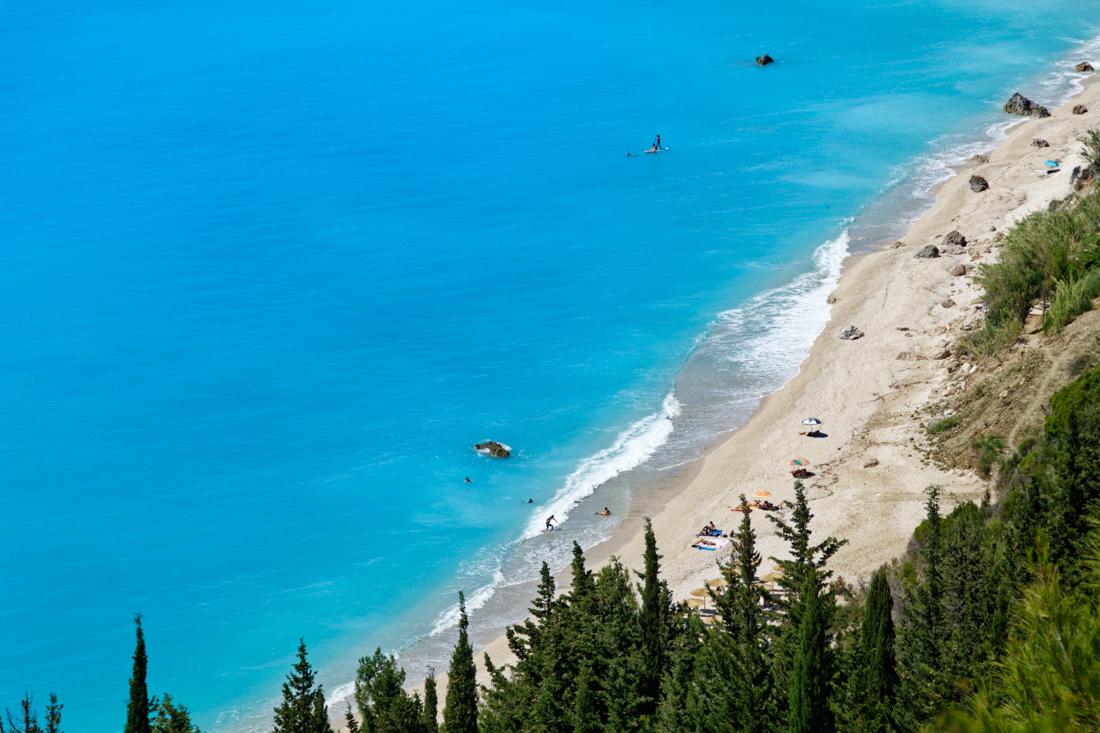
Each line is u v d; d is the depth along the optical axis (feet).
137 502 326.03
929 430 285.23
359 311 435.53
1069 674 41.24
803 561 175.42
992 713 41.45
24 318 436.76
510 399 366.02
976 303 351.87
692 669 158.81
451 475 326.44
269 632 271.90
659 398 354.54
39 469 342.23
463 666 163.53
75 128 652.89
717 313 406.21
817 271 428.56
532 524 300.81
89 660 267.80
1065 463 145.48
